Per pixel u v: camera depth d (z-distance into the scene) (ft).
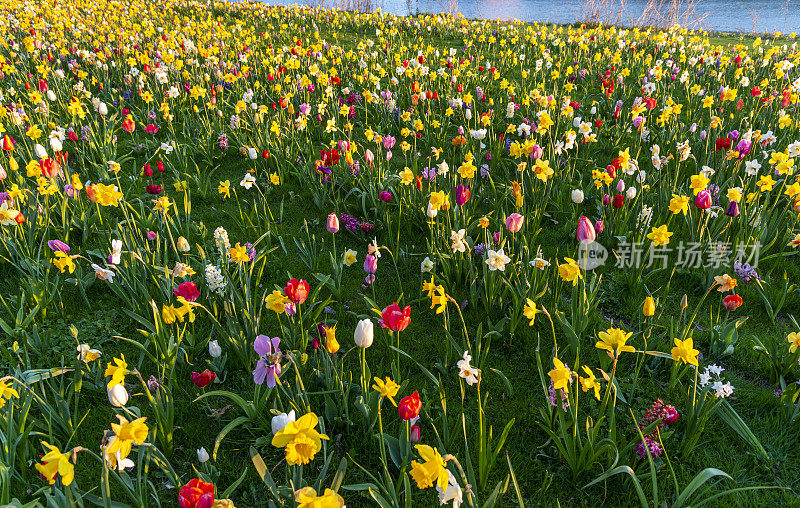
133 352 12.06
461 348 12.17
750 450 9.70
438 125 23.88
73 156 22.89
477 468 9.39
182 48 41.37
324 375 10.73
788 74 33.40
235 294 12.23
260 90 32.30
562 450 9.15
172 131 24.85
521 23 64.39
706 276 14.20
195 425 10.21
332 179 19.83
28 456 9.18
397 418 10.52
